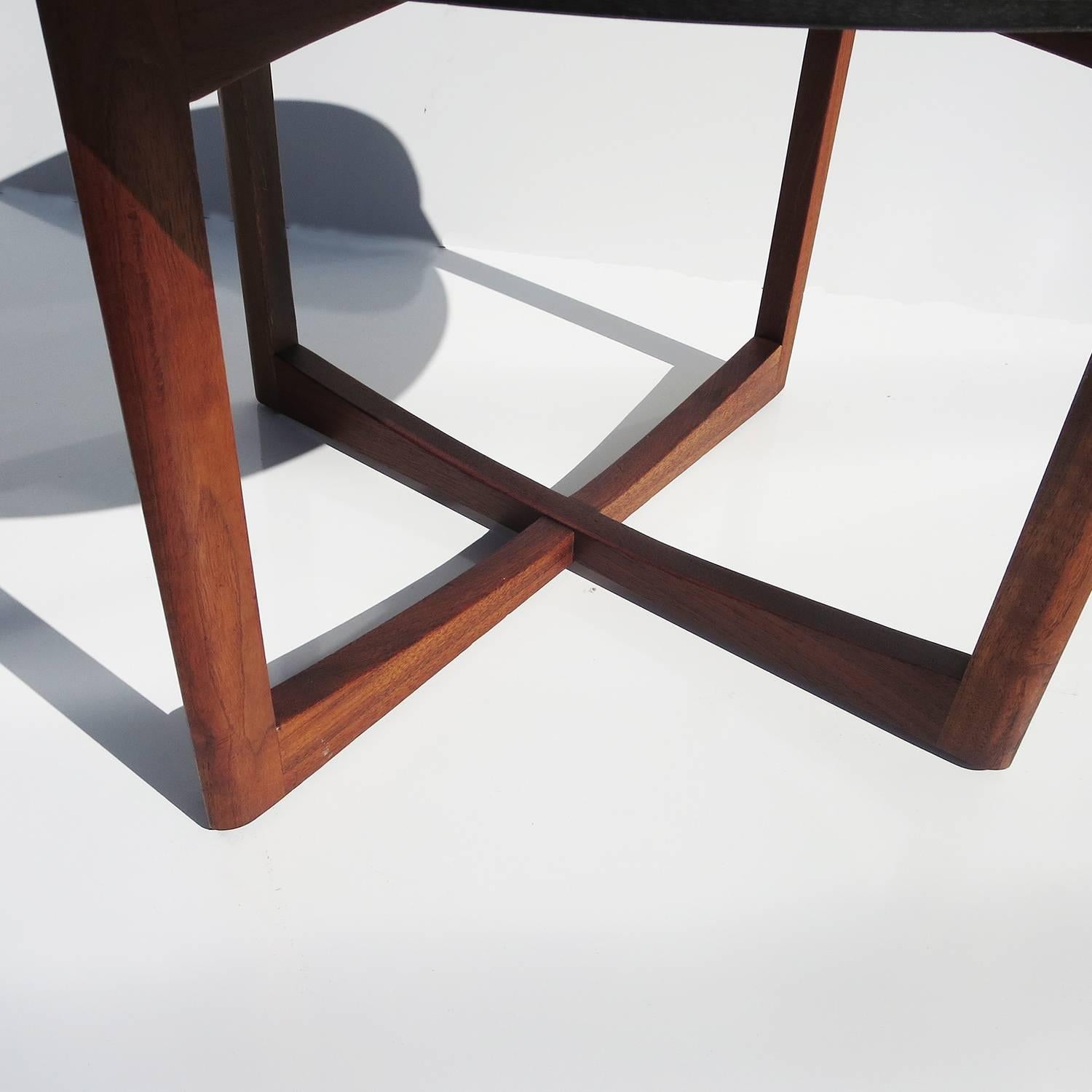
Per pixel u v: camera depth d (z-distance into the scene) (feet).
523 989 2.28
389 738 2.81
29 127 5.41
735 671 3.08
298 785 2.67
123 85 1.63
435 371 4.46
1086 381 2.20
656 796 2.70
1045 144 4.68
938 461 4.05
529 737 2.83
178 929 2.36
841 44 3.48
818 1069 2.18
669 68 4.80
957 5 1.32
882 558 3.55
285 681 2.76
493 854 2.54
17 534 3.45
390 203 5.38
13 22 5.14
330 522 3.57
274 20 1.67
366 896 2.44
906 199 4.93
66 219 5.45
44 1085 2.08
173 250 1.82
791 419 4.25
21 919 2.35
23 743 2.74
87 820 2.57
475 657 3.07
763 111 4.83
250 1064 2.13
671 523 3.66
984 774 2.82
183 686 2.30
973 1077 2.18
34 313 4.66
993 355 4.77
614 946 2.37
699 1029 2.23
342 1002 2.24
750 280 5.28
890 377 4.56
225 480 2.11
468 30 4.84
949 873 2.57
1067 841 2.66
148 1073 2.11
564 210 5.27
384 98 5.09
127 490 3.68
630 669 3.06
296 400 3.98
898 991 2.32
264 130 3.49
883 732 2.93
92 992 2.23
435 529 3.57
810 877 2.53
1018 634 2.53
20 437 3.92
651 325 4.90
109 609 3.18
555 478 3.87
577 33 4.78
